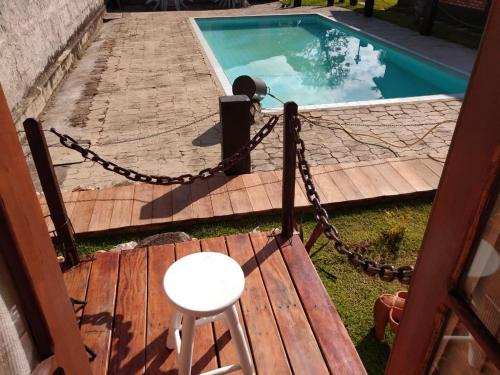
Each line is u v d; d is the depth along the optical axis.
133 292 2.97
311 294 2.90
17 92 6.52
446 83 9.45
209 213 4.29
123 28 13.88
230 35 14.64
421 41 11.46
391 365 1.61
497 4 0.91
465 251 1.08
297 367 2.46
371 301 3.43
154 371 2.45
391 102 7.48
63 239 3.10
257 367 2.46
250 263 3.20
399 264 3.78
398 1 15.87
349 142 6.00
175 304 1.92
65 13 10.06
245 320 2.75
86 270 3.15
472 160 1.02
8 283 0.98
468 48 10.77
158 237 3.80
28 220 1.02
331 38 14.04
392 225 4.08
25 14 7.37
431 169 5.03
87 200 4.48
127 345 2.60
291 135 2.98
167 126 6.64
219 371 2.18
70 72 9.48
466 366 1.17
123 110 7.31
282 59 12.44
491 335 1.02
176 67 9.70
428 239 1.27
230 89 8.28
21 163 1.00
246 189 4.67
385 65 11.54
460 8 13.02
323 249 3.96
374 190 4.60
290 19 15.70
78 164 5.51
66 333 1.22
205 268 2.14
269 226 4.25
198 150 5.84
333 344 2.56
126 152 5.82
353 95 9.85
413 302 1.39
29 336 1.06
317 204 2.75
